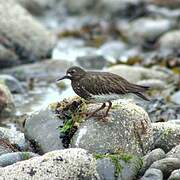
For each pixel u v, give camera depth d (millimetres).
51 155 10117
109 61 20562
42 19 28578
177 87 17547
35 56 20297
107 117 11383
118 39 24625
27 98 16891
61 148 11359
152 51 22625
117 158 10453
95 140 11078
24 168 9953
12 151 11523
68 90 17656
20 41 20062
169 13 26406
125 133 11227
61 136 11477
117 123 11305
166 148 11703
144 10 27203
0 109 15320
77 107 11867
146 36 23422
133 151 11164
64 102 12039
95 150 10992
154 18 26016
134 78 17547
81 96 11586
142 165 10672
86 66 19500
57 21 28234
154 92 16938
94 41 24266
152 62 20469
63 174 9875
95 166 10180
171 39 22094
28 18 20875
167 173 10398
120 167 10352
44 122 11797
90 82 11320
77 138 11195
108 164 10320
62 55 21641
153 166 10438
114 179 10227
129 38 23891
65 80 18484
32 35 20453
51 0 29906
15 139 11961
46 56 20609
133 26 24484
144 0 27984
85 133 11195
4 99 15391
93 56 19766
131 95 11352
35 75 18812
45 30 21141
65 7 29688
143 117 11547
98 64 19625
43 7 29297
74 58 21109
